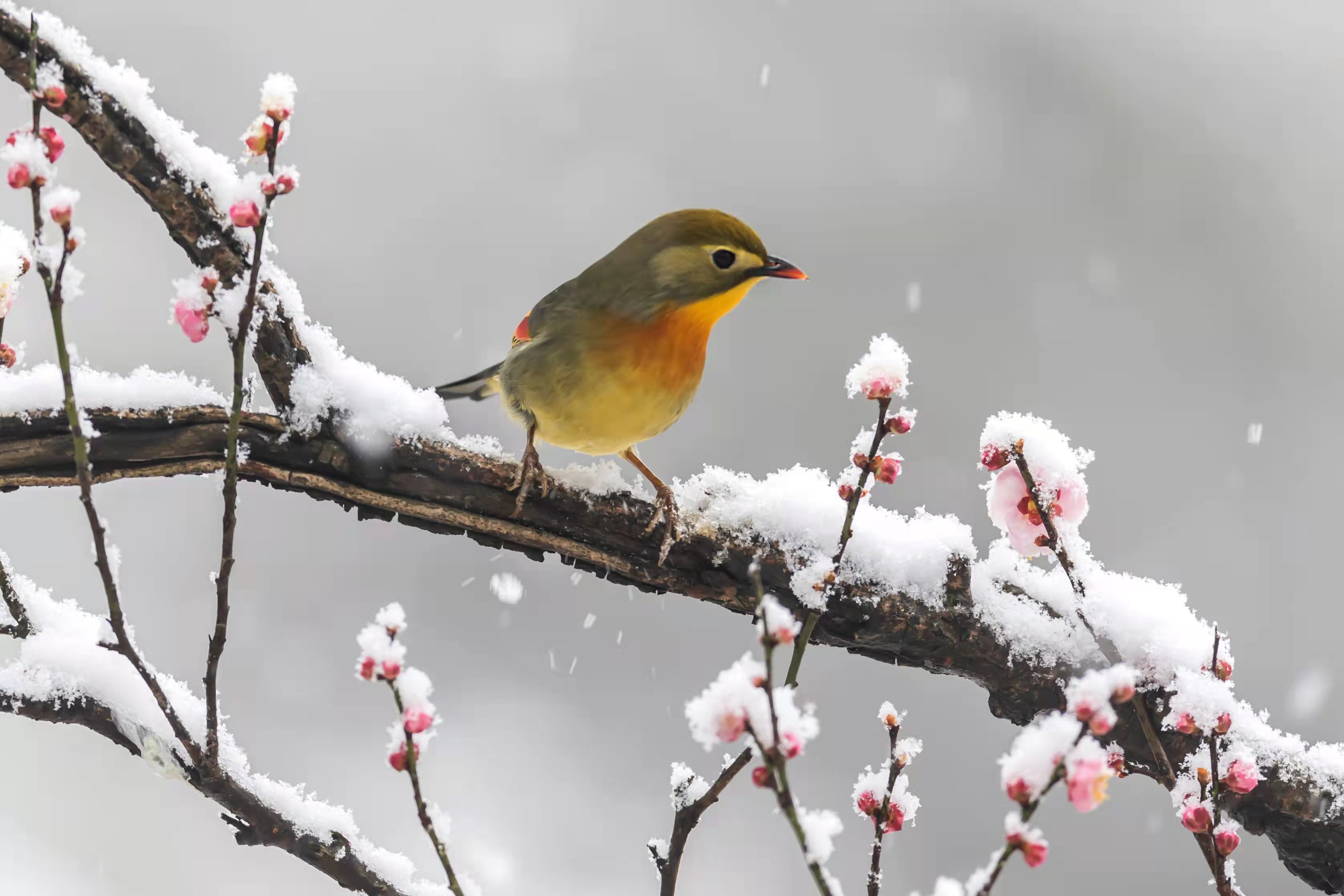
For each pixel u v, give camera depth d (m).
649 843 5.00
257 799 4.96
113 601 4.43
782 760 3.39
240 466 5.89
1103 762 3.26
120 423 5.70
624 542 6.26
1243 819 6.05
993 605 6.12
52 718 5.14
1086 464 5.38
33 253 4.21
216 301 5.68
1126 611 5.99
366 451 5.96
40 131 3.97
